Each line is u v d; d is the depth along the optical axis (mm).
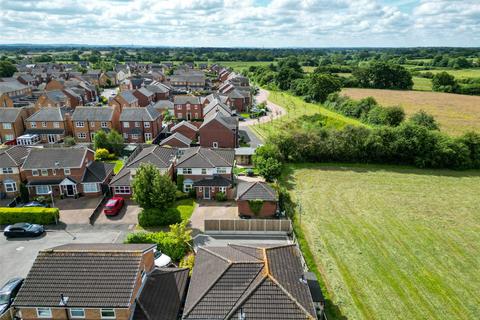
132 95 103688
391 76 164375
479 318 28969
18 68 193000
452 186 58719
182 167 51406
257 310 23219
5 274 32781
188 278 28906
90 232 41062
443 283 33312
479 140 68062
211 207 48250
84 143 78250
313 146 69000
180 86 164250
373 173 64438
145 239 36188
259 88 189125
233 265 26328
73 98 112062
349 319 28453
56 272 24719
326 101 131750
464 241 41062
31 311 23469
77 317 23625
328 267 35219
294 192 54625
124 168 52375
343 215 47125
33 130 79625
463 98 137625
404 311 29484
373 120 99000
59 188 50344
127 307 22875
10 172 49531
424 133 68188
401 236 41906
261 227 41625
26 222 42344
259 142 79500
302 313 23125
